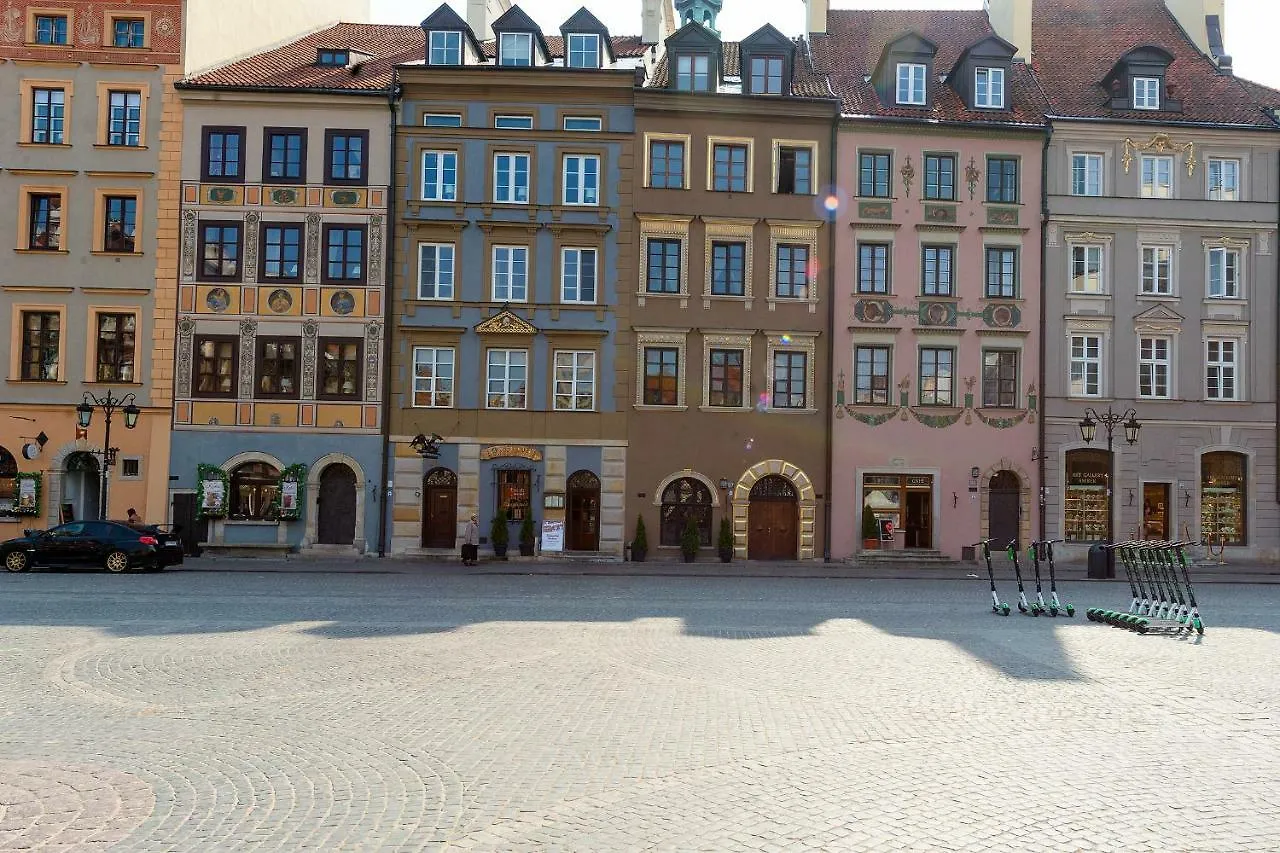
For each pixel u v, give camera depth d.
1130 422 35.06
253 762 8.49
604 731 9.60
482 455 35.88
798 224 36.88
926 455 36.84
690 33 37.38
